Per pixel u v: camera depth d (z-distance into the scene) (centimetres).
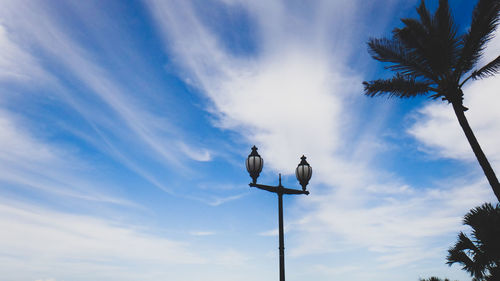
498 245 744
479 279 775
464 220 828
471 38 1043
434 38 1071
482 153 1031
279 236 715
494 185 991
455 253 807
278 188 750
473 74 1098
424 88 1135
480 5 995
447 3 1088
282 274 686
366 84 1207
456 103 1100
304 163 804
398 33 1099
